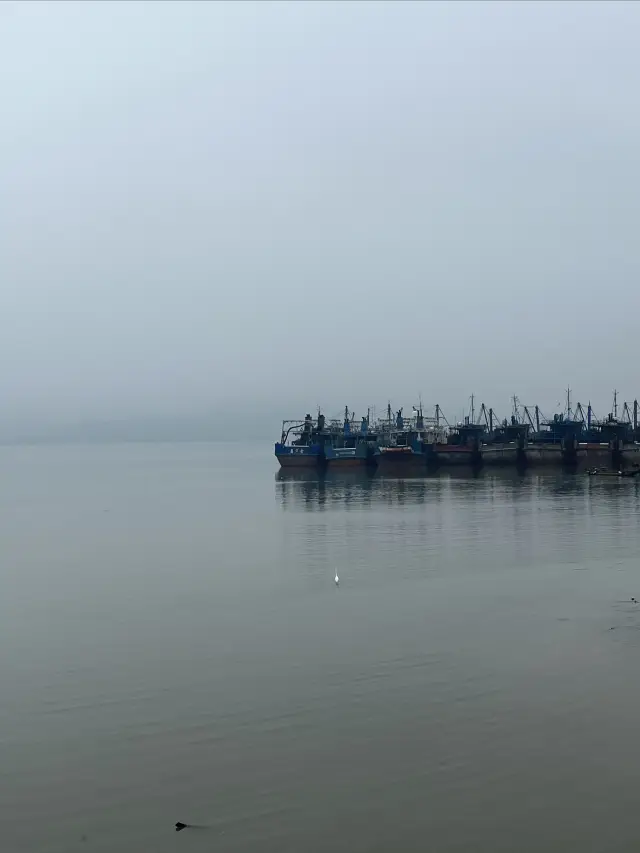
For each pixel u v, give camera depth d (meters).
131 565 62.09
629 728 26.09
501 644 36.03
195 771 24.00
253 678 32.25
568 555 61.34
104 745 26.03
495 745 25.17
